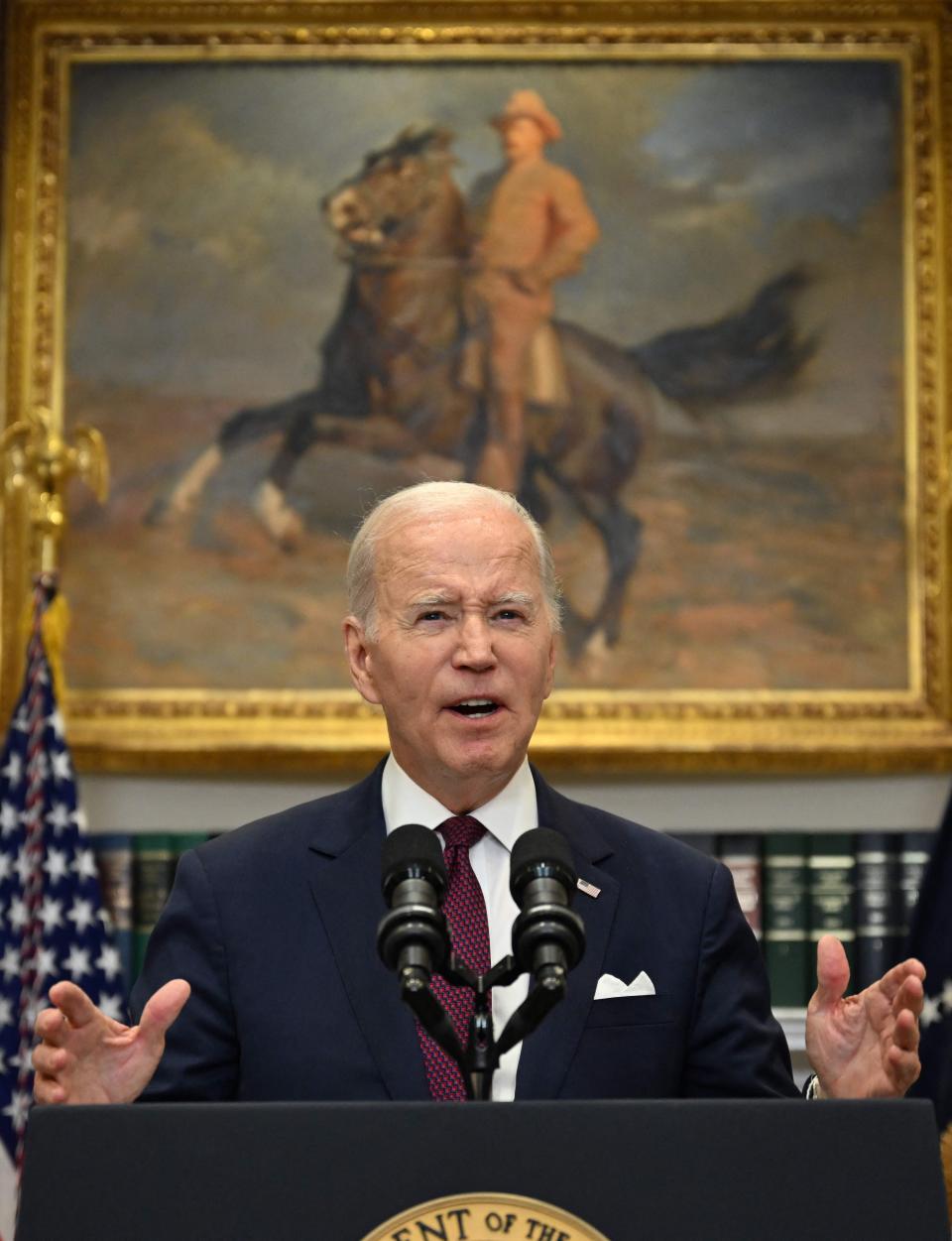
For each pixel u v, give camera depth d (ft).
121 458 27.66
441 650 12.75
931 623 27.32
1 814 24.86
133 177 28.27
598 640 27.30
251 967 13.10
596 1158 8.32
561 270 28.14
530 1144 8.34
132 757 26.45
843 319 28.09
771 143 28.48
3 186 28.14
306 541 27.53
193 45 28.53
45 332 27.84
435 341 27.94
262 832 14.15
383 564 13.24
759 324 28.07
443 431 27.76
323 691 27.12
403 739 13.17
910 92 28.48
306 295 28.07
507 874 13.33
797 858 25.64
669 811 27.09
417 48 28.53
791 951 25.38
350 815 13.99
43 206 28.12
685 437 27.81
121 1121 8.42
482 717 12.79
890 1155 8.35
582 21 28.55
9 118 28.27
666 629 27.35
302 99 28.50
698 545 27.58
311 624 27.32
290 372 27.91
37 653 25.44
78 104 28.40
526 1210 8.23
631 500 27.66
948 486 27.37
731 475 27.76
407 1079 12.37
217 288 28.07
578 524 27.58
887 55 28.58
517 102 28.50
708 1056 13.23
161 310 28.02
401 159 28.35
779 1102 8.46
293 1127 8.39
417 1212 8.23
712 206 28.32
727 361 28.02
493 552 12.94
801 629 27.37
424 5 28.48
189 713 26.89
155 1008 10.67
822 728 26.91
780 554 27.58
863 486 27.73
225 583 27.40
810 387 27.94
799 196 28.37
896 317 28.09
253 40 28.53
